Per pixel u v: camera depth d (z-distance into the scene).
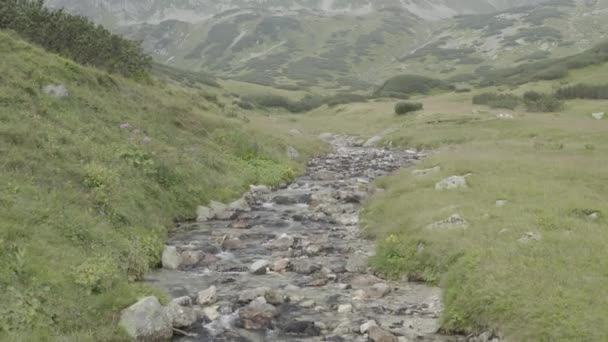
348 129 80.62
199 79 139.25
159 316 12.60
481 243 15.55
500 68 198.12
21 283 12.46
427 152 52.34
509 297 12.03
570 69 116.62
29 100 24.97
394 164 44.19
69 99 28.23
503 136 52.97
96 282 13.73
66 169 20.55
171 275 16.98
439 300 14.28
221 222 24.31
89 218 17.64
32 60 29.41
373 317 13.59
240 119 52.94
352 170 41.25
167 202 24.00
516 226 16.69
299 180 36.75
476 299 12.58
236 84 157.50
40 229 15.34
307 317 13.66
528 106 77.75
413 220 19.86
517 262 13.65
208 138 37.41
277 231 22.86
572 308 11.12
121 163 23.97
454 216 18.56
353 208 27.16
